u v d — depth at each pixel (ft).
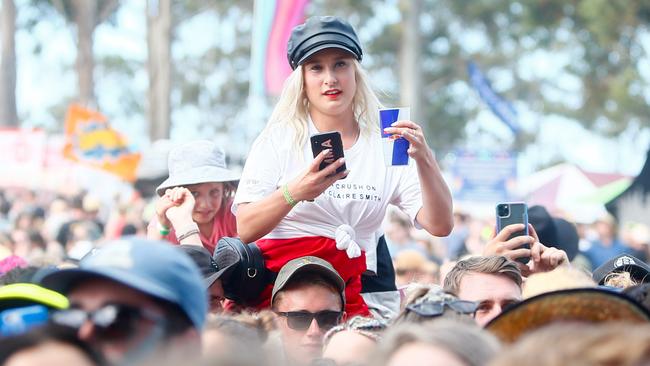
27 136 88.99
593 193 89.86
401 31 161.58
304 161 20.80
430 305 15.34
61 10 165.58
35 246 52.60
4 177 88.63
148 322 12.40
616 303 13.84
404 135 19.65
